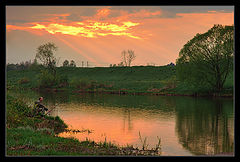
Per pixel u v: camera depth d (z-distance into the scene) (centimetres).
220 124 2266
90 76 10756
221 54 5038
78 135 1781
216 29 4959
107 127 2100
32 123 1828
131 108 3381
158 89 6331
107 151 1280
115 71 11344
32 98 2378
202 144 1574
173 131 1966
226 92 5197
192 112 3022
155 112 3033
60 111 3039
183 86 6150
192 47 5262
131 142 1599
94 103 3981
